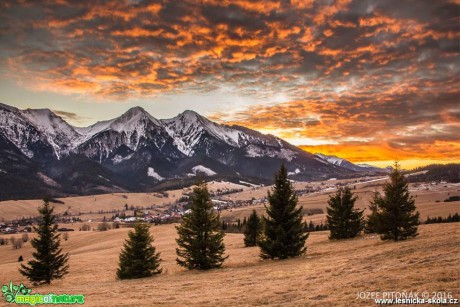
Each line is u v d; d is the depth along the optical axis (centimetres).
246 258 5166
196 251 4322
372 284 2259
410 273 2388
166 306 2227
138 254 4300
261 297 2273
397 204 4609
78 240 15338
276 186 4647
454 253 2833
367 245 4534
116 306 2331
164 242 10925
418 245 3438
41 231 4781
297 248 4409
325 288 2325
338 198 6500
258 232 7344
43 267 4684
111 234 15638
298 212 4556
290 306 1981
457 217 13550
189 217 4434
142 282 3631
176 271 4538
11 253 14588
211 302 2250
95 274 5312
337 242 5791
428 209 16600
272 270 3491
